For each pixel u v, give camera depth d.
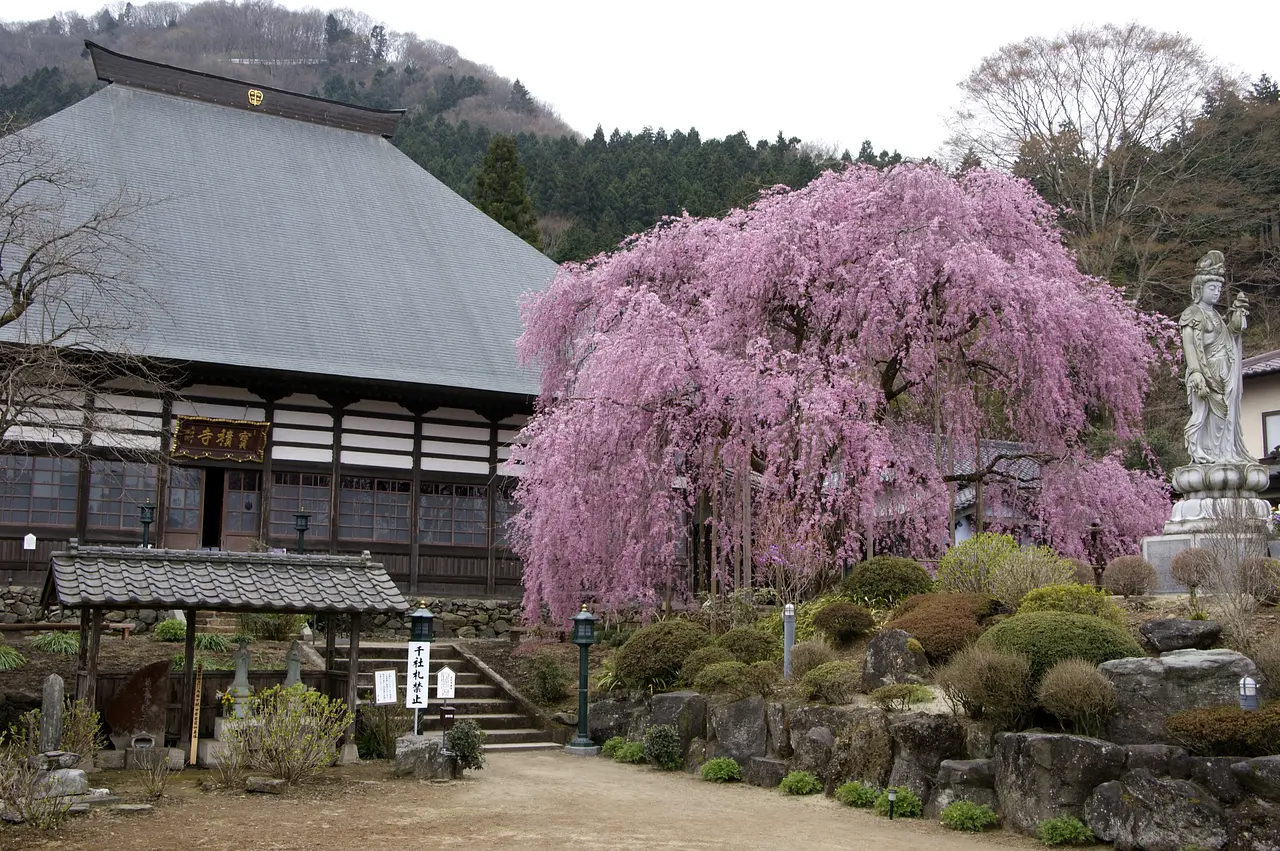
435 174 53.00
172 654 16.05
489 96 88.75
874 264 15.92
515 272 26.73
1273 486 24.80
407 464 21.77
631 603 17.86
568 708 15.72
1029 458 17.66
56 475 18.95
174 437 19.69
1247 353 33.72
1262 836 8.34
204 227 23.22
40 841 8.67
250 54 91.50
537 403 20.53
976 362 17.22
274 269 23.03
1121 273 33.88
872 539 15.87
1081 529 17.41
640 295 16.91
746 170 53.94
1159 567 13.80
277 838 8.98
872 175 17.19
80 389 16.80
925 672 11.96
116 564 11.80
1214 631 10.76
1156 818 8.76
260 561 12.61
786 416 15.70
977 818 9.69
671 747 13.14
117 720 12.22
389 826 9.59
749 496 16.50
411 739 12.41
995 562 13.80
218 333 20.44
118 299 17.81
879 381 16.58
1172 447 26.03
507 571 22.30
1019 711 10.13
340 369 20.67
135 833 9.02
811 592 15.83
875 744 10.96
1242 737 8.84
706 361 15.89
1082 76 33.41
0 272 14.72
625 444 16.41
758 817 10.27
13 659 14.98
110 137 24.33
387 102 87.81
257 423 20.20
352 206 26.34
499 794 11.34
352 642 13.02
